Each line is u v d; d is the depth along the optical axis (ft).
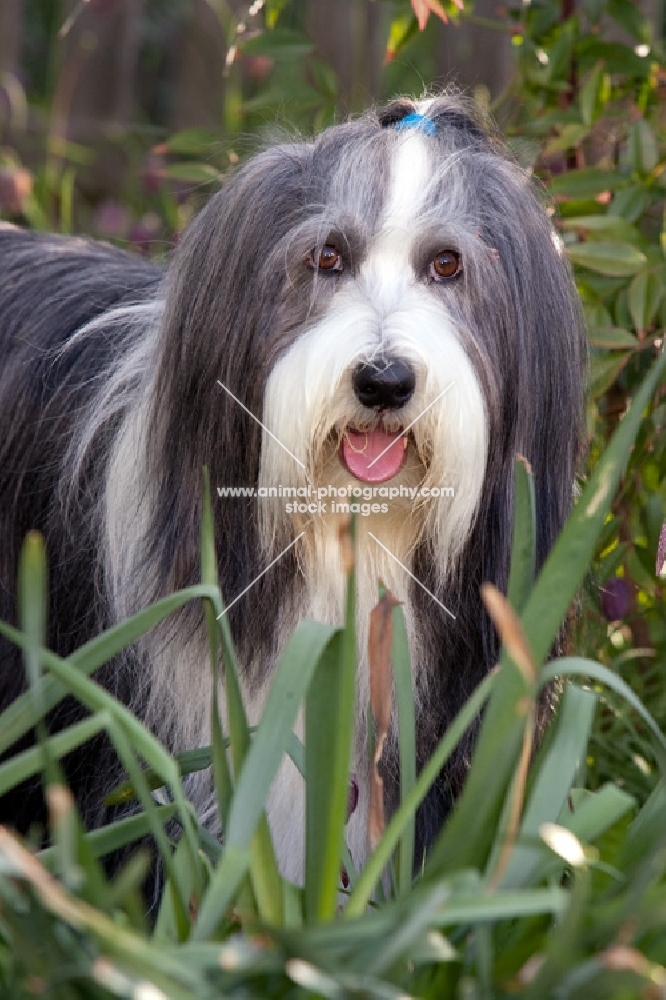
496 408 14.17
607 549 20.57
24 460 17.08
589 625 19.56
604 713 20.65
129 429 15.49
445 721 15.39
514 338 14.34
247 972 9.69
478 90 34.06
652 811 11.88
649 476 21.18
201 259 14.39
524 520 11.93
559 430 14.98
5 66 40.42
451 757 15.46
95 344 17.13
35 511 16.87
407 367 12.98
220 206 14.37
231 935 11.64
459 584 14.78
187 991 9.57
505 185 14.46
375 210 13.78
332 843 11.00
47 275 18.76
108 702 11.34
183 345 14.46
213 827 15.33
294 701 11.14
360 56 34.76
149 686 15.39
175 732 15.34
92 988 9.71
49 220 32.40
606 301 20.58
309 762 11.25
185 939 11.24
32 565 10.53
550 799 11.39
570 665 11.68
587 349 15.87
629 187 20.52
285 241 13.82
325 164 13.99
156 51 44.01
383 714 11.42
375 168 13.88
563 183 20.29
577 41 21.66
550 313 14.67
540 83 21.24
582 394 15.49
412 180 13.85
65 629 16.48
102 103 42.50
